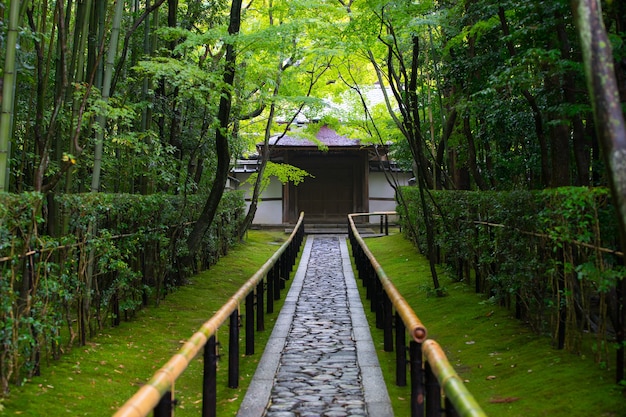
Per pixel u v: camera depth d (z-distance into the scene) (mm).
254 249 18719
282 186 26500
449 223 11625
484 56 9602
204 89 8953
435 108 15109
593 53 3148
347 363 7066
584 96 6652
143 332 7934
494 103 9125
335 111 17219
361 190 26391
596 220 5289
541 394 5211
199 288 11562
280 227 25922
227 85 9344
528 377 5707
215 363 5047
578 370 5559
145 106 9492
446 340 7680
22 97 9445
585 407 4754
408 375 6668
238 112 12664
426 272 12820
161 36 10945
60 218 7020
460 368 6484
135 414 2812
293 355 7441
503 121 9992
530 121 9297
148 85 11242
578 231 5781
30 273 5758
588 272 5172
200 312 9609
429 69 14203
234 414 5387
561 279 6320
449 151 15789
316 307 10727
